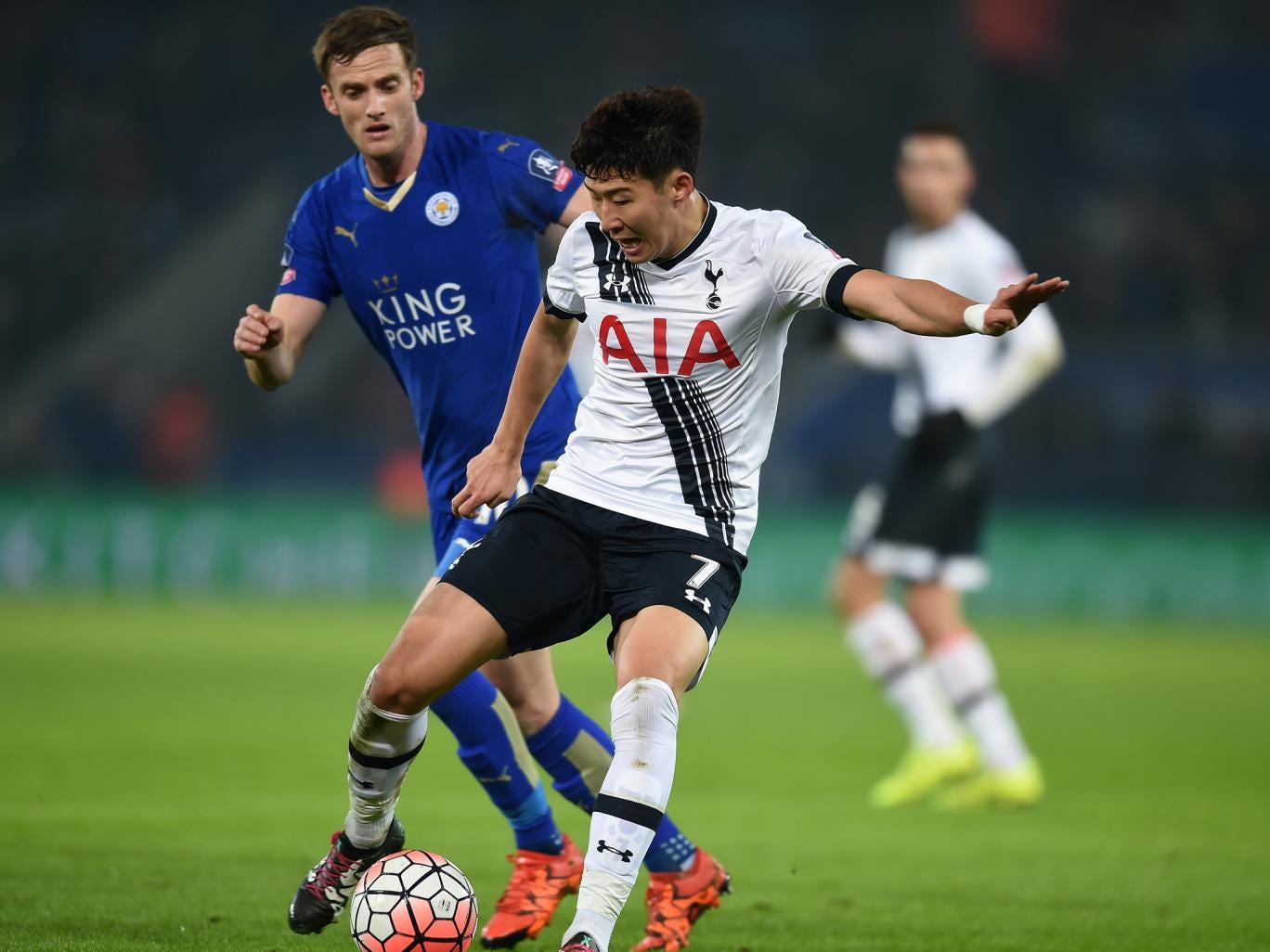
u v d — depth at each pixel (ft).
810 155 395.34
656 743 43.70
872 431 326.24
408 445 336.49
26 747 105.40
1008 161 392.47
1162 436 313.53
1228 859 75.10
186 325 362.74
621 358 47.70
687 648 45.09
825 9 413.39
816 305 45.80
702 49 406.82
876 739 127.54
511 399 50.88
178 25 407.85
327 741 113.19
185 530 269.85
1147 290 363.97
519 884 54.54
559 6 408.26
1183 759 117.29
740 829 82.58
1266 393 330.54
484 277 55.67
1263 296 365.40
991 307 40.93
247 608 254.06
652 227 44.75
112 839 71.41
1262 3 423.23
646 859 53.06
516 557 47.50
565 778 55.93
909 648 97.71
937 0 410.72
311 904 50.06
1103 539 269.03
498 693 54.03
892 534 96.68
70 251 372.58
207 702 136.36
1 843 69.15
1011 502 306.96
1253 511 307.99
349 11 54.13
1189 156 398.62
